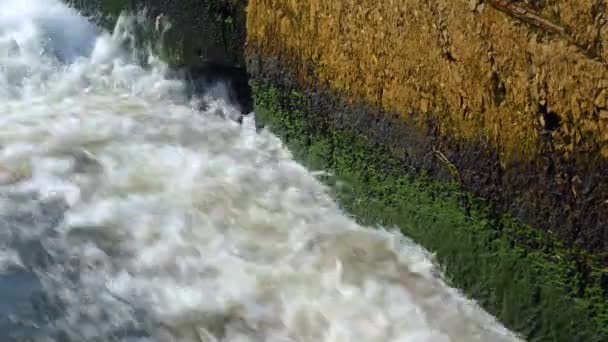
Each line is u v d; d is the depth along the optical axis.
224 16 8.08
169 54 8.73
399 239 6.72
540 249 5.77
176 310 5.90
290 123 7.70
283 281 6.29
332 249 6.66
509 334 5.98
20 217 6.46
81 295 5.86
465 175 6.16
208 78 8.47
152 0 8.76
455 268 6.33
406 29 6.31
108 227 6.55
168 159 7.57
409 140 6.52
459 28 5.93
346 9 6.77
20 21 9.48
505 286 6.01
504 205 5.94
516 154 5.78
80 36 9.44
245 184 7.35
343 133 7.12
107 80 8.98
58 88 8.80
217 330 5.79
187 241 6.55
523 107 5.65
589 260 5.48
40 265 6.04
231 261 6.42
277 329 5.89
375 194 6.91
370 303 6.21
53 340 5.45
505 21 5.63
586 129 5.33
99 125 7.99
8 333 5.39
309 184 7.43
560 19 5.37
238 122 8.25
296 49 7.39
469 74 5.94
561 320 5.71
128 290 5.99
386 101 6.64
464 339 5.98
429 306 6.21
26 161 7.19
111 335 5.61
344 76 6.96
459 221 6.27
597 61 5.19
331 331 5.95
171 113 8.45
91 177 7.13
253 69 7.97
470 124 6.03
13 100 8.52
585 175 5.40
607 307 5.44
